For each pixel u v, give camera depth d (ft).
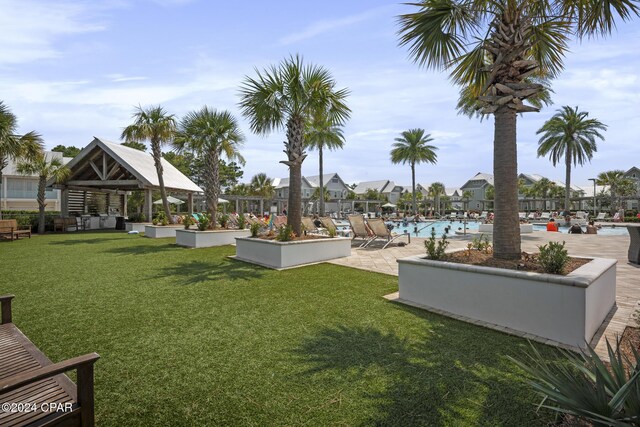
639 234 23.62
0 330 8.72
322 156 98.78
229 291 16.67
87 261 25.81
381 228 35.50
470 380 8.07
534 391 7.53
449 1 14.99
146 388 7.73
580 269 12.01
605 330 11.34
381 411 6.83
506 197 14.29
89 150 57.31
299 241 24.38
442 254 15.35
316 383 7.94
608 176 162.20
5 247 34.86
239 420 6.57
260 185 146.41
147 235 50.06
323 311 13.53
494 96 14.49
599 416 4.75
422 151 124.98
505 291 11.78
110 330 11.35
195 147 44.47
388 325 11.92
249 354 9.52
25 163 52.42
